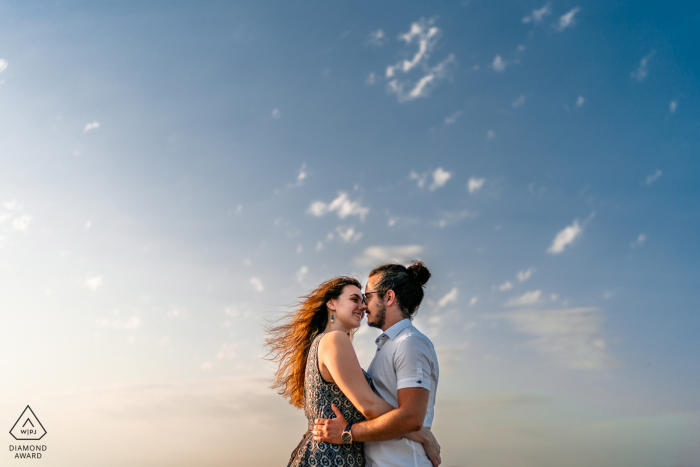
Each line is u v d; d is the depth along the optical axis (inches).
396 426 99.2
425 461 107.0
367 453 110.2
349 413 109.3
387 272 118.2
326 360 108.4
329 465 104.2
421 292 119.2
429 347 108.3
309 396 112.6
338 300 123.4
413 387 101.6
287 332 129.0
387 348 110.0
